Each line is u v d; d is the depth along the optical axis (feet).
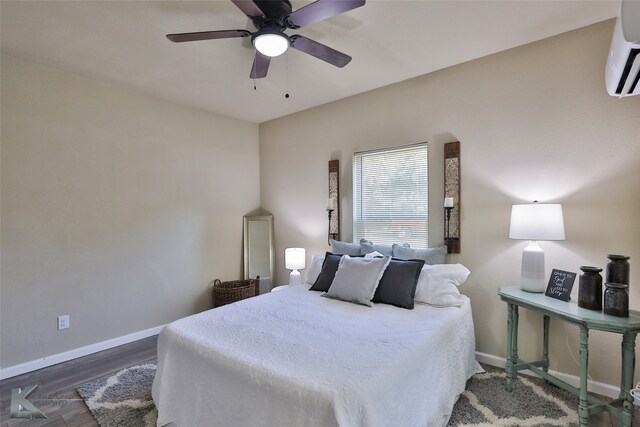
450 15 7.04
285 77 10.15
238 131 14.44
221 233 13.75
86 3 6.49
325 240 12.95
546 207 7.36
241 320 7.16
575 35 7.73
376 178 11.48
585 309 6.44
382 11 6.86
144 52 8.52
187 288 12.59
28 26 7.26
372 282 8.39
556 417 6.57
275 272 14.61
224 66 9.35
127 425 6.51
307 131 13.33
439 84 9.89
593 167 7.57
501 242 8.87
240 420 4.99
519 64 8.50
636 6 4.11
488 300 9.09
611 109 7.35
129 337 10.93
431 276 8.48
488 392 7.53
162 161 11.84
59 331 9.45
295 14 5.83
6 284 8.57
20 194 8.79
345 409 4.21
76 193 9.78
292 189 13.96
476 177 9.26
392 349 5.62
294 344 5.86
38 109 9.07
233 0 5.55
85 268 9.96
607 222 7.41
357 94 11.76
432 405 5.86
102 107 10.34
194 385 5.78
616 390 7.29
